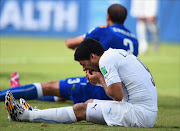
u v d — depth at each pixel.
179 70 32.00
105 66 10.16
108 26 14.52
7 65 31.33
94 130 9.68
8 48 45.50
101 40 14.16
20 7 57.22
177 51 49.06
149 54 45.66
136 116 10.16
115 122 10.16
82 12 56.62
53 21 57.50
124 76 10.31
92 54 10.45
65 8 57.12
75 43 15.61
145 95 10.31
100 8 55.69
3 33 57.38
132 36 14.69
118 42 13.91
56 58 38.75
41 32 57.81
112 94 10.08
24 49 45.28
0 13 57.00
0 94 14.00
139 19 46.38
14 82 15.78
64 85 14.12
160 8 55.53
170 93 20.50
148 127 10.42
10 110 10.38
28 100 14.82
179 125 11.78
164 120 12.67
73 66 32.78
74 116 10.40
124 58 10.46
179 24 56.19
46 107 13.88
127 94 10.40
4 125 10.12
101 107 10.30
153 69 32.25
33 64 32.94
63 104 14.96
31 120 10.50
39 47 48.03
